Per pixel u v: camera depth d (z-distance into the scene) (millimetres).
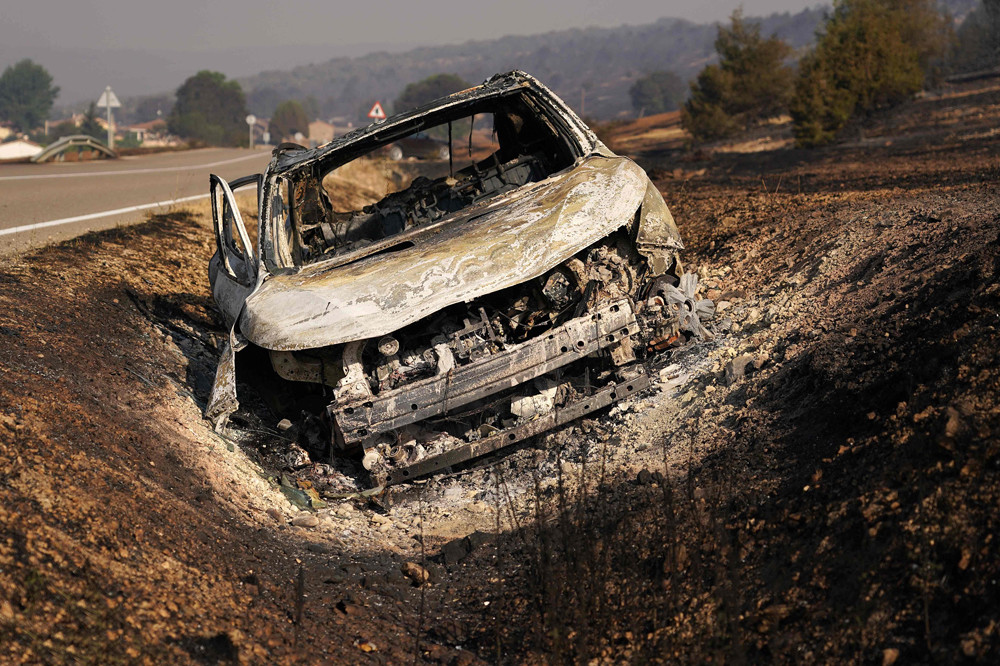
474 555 4496
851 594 3188
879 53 32938
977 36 67812
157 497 4480
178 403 6180
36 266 8539
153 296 9016
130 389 6023
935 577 3037
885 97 33062
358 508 5391
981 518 3125
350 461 5988
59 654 2996
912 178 13781
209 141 199625
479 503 5180
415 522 5141
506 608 3914
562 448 5594
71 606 3260
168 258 10844
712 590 3553
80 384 5672
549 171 7148
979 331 4180
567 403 5621
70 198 16609
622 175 6137
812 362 5074
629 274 5844
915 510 3338
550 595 3703
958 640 2785
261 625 3621
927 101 41438
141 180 22375
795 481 4117
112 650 3109
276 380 6133
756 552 3715
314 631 3697
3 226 12227
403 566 4367
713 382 5707
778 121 52969
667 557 3832
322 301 5375
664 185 19922
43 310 7035
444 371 5293
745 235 9133
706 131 46281
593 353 5516
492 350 5438
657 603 3600
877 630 2979
